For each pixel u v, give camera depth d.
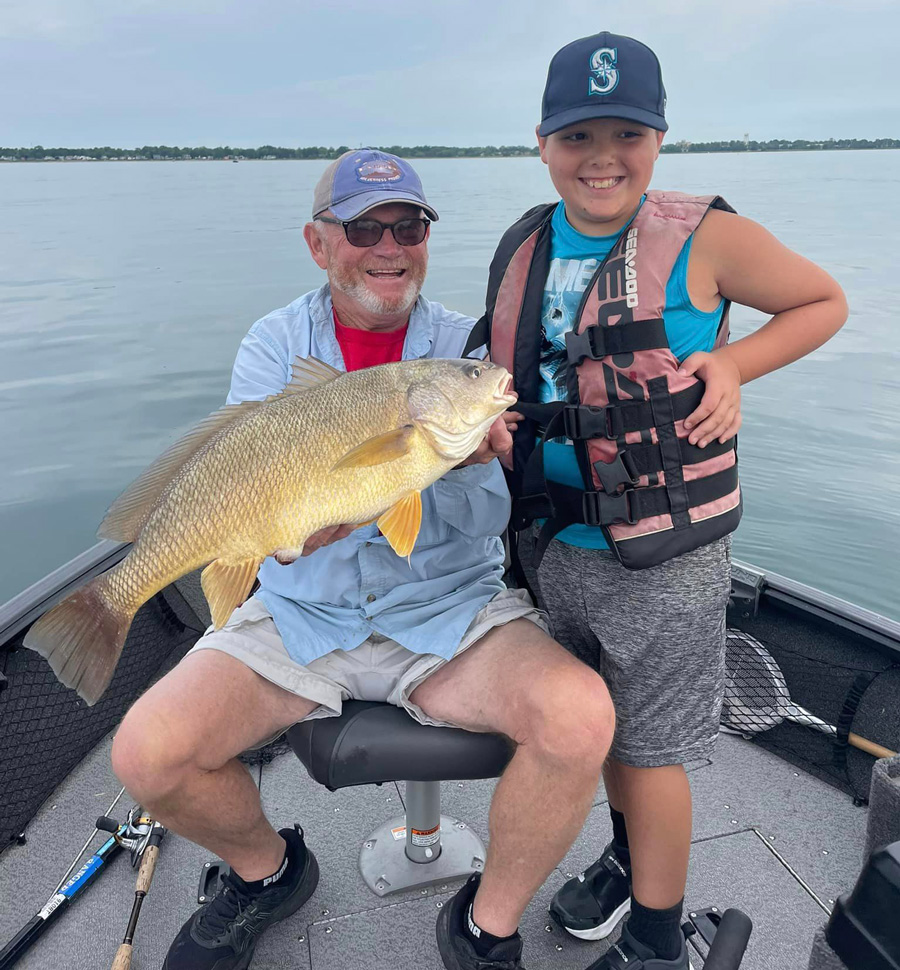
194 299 14.41
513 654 1.90
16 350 11.18
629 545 1.80
